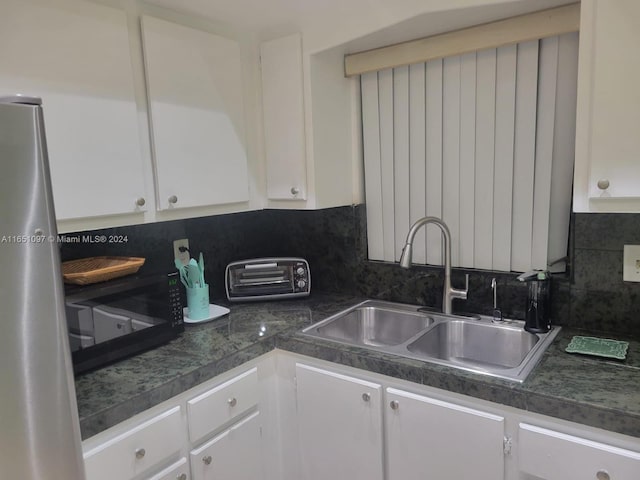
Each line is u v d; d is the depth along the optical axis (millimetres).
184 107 1692
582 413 1101
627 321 1488
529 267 1738
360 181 2119
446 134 1854
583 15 1265
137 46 1552
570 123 1599
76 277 1394
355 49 1952
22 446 831
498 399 1219
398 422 1410
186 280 1869
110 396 1244
